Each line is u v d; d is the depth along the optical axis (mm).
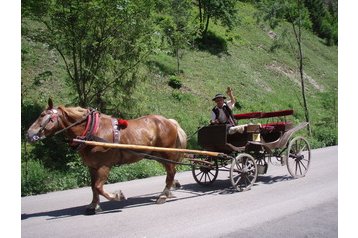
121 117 13016
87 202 7973
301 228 6074
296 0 22562
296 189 8688
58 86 14703
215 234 5848
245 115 9758
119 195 7129
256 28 35375
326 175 10336
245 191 8578
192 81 21578
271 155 9469
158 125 7844
